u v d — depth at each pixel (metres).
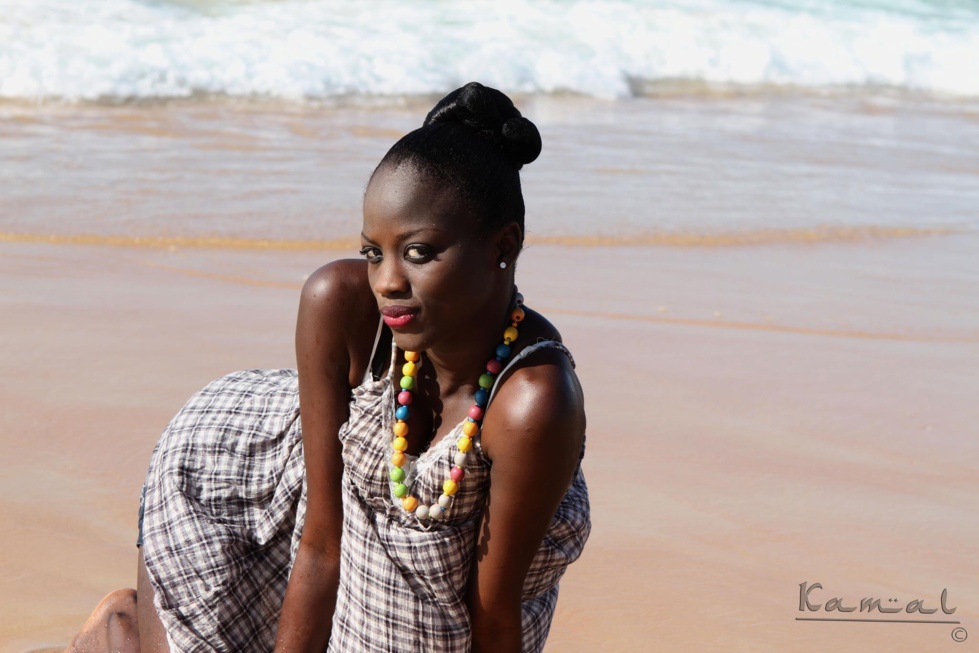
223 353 4.80
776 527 3.63
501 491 2.08
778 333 5.66
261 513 2.45
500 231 1.98
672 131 11.27
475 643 2.26
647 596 3.19
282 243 6.62
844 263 7.16
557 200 8.06
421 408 2.19
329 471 2.28
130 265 6.05
